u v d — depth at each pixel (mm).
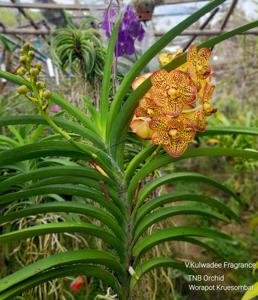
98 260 329
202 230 383
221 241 807
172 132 311
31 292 500
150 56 313
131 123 338
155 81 305
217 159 1557
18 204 521
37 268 295
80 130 332
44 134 640
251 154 345
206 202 404
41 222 528
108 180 337
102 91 346
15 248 531
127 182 349
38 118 307
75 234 557
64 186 324
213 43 315
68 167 315
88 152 312
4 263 538
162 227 564
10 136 633
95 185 342
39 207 314
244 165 1276
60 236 538
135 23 458
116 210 345
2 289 279
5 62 937
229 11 891
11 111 758
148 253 521
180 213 388
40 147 300
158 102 308
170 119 311
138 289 451
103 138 344
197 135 359
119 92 328
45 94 274
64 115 534
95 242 555
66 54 516
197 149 343
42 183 315
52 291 502
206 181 408
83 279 545
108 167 339
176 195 379
